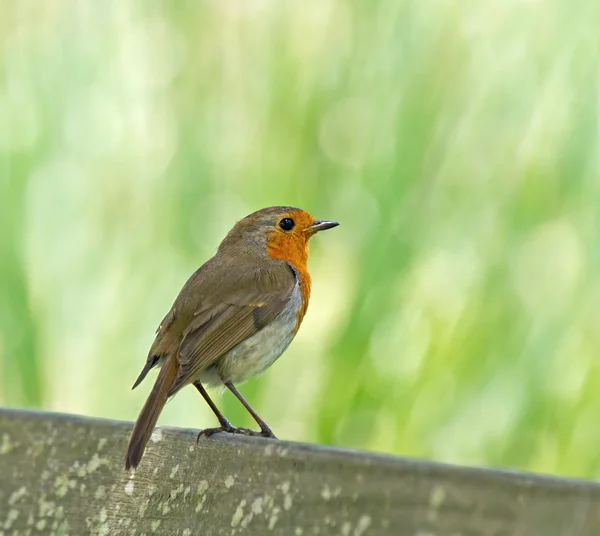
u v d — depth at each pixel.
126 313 10.50
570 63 9.94
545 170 9.93
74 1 10.77
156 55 10.70
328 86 10.47
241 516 6.59
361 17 10.50
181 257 10.55
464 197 10.08
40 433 7.04
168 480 7.13
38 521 7.02
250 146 10.60
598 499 5.36
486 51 10.19
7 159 10.51
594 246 9.79
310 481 6.24
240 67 10.71
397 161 10.18
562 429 9.96
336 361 10.31
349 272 10.40
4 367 10.41
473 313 10.01
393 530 5.88
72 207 10.51
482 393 10.06
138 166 10.56
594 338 9.87
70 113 10.59
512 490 5.55
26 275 10.37
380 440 10.29
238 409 10.77
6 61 10.66
